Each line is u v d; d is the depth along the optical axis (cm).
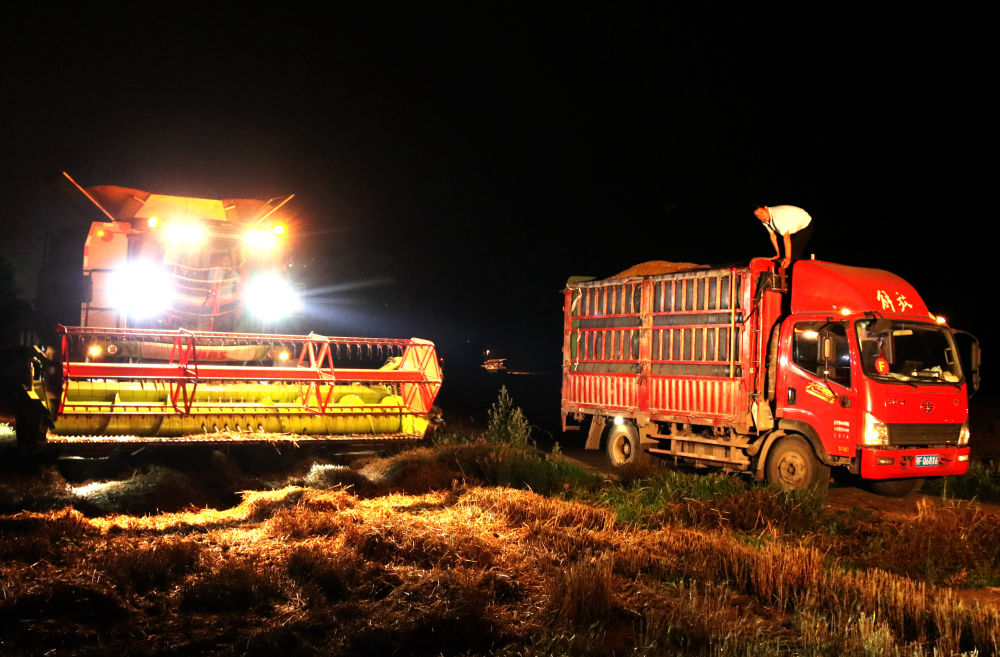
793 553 716
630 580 658
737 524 889
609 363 1371
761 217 1174
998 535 825
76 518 748
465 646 507
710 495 984
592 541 763
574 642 502
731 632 526
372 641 493
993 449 1588
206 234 1262
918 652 498
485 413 2127
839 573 670
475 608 542
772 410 1121
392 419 1186
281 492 899
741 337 1131
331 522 762
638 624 559
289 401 1166
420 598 562
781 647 521
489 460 1102
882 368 1024
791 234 1154
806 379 1070
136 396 1055
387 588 596
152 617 531
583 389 1424
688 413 1210
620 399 1343
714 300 1179
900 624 565
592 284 1403
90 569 594
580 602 571
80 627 503
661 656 487
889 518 976
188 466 1027
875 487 1163
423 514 871
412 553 675
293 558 637
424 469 1055
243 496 938
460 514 855
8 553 622
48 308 1363
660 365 1264
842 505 1077
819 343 1034
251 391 1142
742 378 1125
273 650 480
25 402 1009
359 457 1179
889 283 1109
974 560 766
